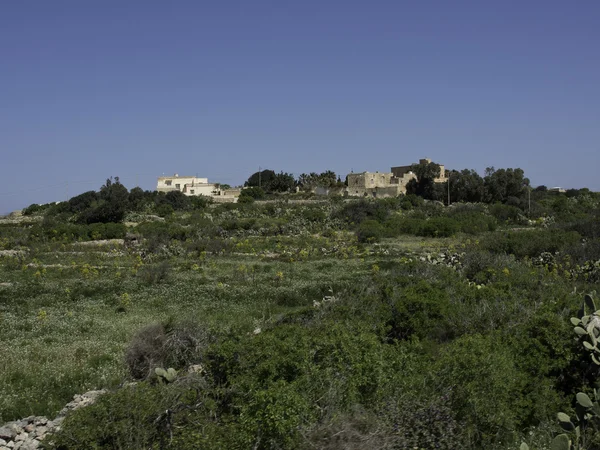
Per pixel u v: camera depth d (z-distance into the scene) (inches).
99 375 493.0
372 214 2615.7
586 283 877.2
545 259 1145.4
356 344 378.6
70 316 776.3
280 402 298.7
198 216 2812.5
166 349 492.1
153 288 1005.8
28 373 506.0
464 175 3900.1
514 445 309.7
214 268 1263.5
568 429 295.9
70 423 312.7
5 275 1264.8
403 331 527.2
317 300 868.0
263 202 3595.0
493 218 2571.4
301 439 281.3
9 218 3454.7
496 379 333.4
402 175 4682.6
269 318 696.4
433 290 573.3
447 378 339.9
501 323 495.2
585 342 364.8
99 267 1343.5
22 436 359.3
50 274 1254.3
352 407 311.0
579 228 1676.9
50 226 2448.3
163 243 1691.7
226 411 354.3
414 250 1578.5
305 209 2955.2
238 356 389.1
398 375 355.6
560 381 372.5
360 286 729.6
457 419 320.5
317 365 354.0
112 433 303.0
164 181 5152.6
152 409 317.7
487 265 967.0
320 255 1520.7
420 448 285.0
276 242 1851.6
